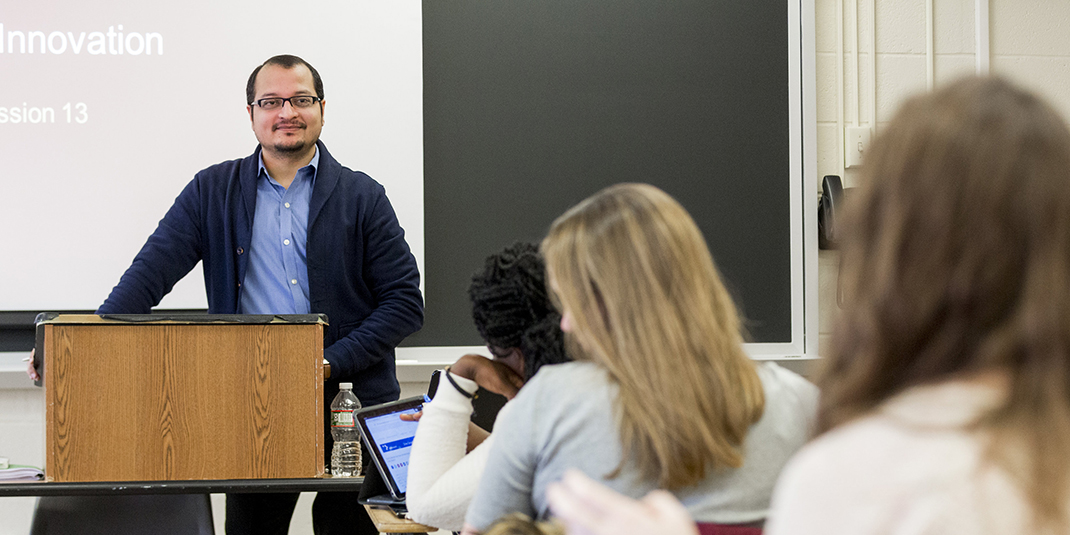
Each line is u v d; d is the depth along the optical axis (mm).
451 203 4113
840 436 673
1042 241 614
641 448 1212
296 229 3459
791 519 657
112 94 3875
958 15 4520
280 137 3504
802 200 4328
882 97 4461
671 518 679
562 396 1281
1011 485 586
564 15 4215
